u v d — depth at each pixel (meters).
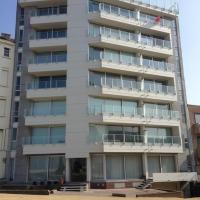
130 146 34.03
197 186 34.97
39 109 35.34
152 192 25.45
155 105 38.88
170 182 34.59
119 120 34.50
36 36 37.97
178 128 38.28
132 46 38.00
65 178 32.25
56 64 35.62
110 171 33.62
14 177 33.44
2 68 36.47
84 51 35.97
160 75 38.88
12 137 35.06
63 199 17.39
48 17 37.38
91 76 35.78
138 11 41.16
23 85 36.22
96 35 36.56
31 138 34.28
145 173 34.75
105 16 37.47
